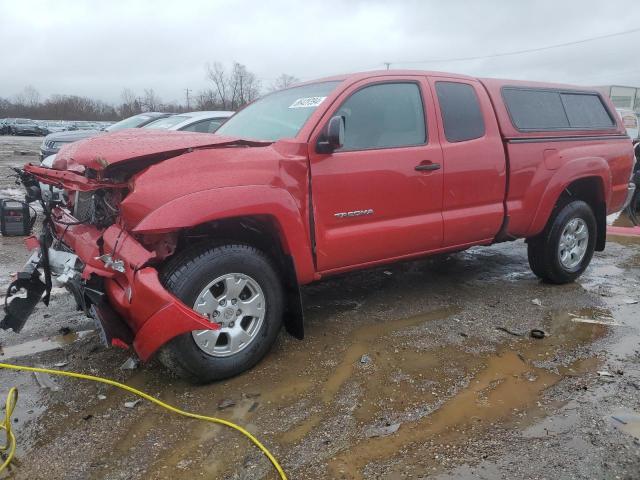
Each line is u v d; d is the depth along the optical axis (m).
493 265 6.20
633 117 20.67
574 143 5.25
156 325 3.02
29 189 3.76
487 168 4.55
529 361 3.76
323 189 3.70
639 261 6.52
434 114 4.31
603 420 3.02
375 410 3.14
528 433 2.91
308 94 4.25
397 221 4.11
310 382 3.45
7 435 2.86
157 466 2.65
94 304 3.24
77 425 2.99
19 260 6.23
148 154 3.15
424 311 4.69
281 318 3.67
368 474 2.59
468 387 3.40
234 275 3.38
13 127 47.16
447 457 2.71
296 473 2.60
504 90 4.86
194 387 3.39
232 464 2.67
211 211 3.15
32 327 4.31
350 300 4.96
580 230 5.43
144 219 3.00
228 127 4.73
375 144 4.01
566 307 4.82
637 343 4.06
